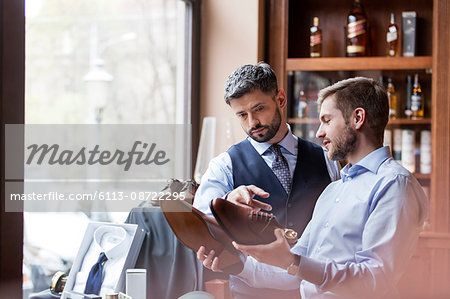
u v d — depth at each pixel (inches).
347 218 62.2
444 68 132.0
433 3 133.6
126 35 117.3
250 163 90.4
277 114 84.0
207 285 86.7
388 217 58.4
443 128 132.2
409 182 60.2
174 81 133.0
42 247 88.4
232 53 138.4
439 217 131.9
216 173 90.7
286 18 140.9
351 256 61.7
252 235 59.6
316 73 139.5
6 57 76.2
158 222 87.0
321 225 66.1
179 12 133.7
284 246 57.9
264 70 82.1
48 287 89.0
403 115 135.6
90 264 82.4
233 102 82.8
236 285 84.1
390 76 136.2
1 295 74.7
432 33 134.6
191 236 67.9
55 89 94.0
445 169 132.1
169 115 131.0
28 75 85.3
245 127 84.5
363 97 63.4
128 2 117.0
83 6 104.0
